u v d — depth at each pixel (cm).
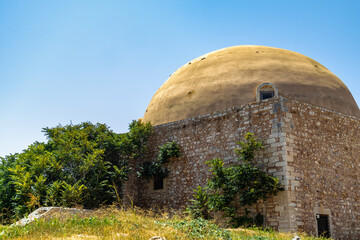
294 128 1747
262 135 1764
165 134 2159
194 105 2125
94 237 974
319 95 2061
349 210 1870
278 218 1617
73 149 1997
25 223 1105
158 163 2097
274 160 1694
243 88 2041
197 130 2023
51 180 1975
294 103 1789
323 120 1905
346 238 1803
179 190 2011
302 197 1667
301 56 2311
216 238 1095
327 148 1873
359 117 2186
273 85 1959
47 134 2231
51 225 1059
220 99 2050
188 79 2283
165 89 2388
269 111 1769
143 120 2398
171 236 1031
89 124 2277
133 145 2123
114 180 2094
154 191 2120
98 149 2147
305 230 1627
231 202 1762
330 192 1805
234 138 1864
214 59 2300
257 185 1648
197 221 1191
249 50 2306
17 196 1895
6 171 2200
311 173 1745
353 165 1986
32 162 2031
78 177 1984
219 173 1744
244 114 1855
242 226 1647
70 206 1777
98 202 1962
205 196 1831
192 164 1995
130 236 988
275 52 2258
